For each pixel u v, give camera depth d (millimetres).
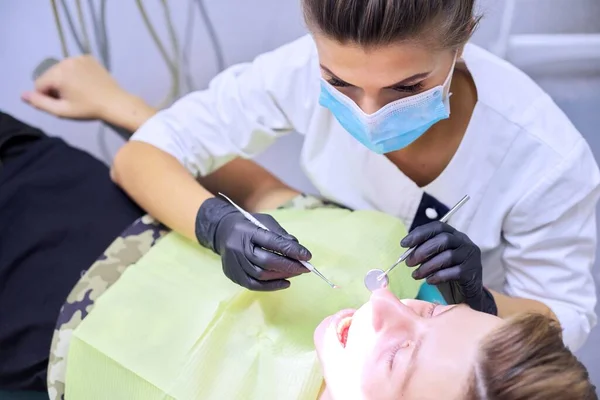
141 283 1073
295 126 1249
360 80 880
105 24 1807
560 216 1086
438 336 786
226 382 936
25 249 1173
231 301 989
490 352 750
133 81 1795
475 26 911
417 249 921
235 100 1239
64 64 1645
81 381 1012
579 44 1758
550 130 1066
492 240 1162
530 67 1778
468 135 1080
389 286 1011
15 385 1160
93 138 1754
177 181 1149
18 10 1806
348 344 837
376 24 791
